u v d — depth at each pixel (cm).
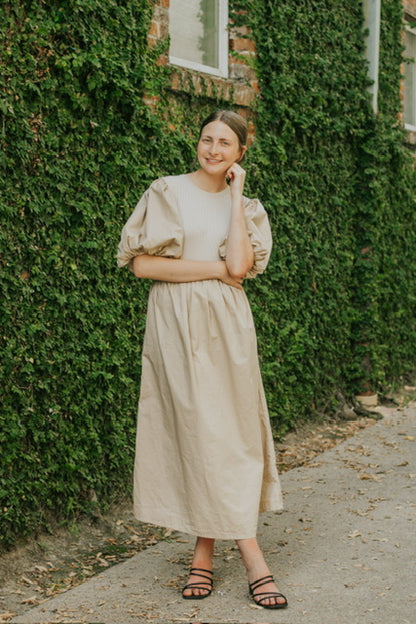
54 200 350
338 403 609
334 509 396
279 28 517
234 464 281
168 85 421
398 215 690
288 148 537
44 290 349
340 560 329
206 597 291
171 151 418
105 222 378
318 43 564
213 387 280
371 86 629
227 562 325
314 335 579
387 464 478
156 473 290
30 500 347
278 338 531
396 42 687
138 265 285
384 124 637
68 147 358
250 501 280
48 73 343
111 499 391
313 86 557
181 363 280
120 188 389
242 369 283
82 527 370
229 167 288
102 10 365
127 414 402
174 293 284
